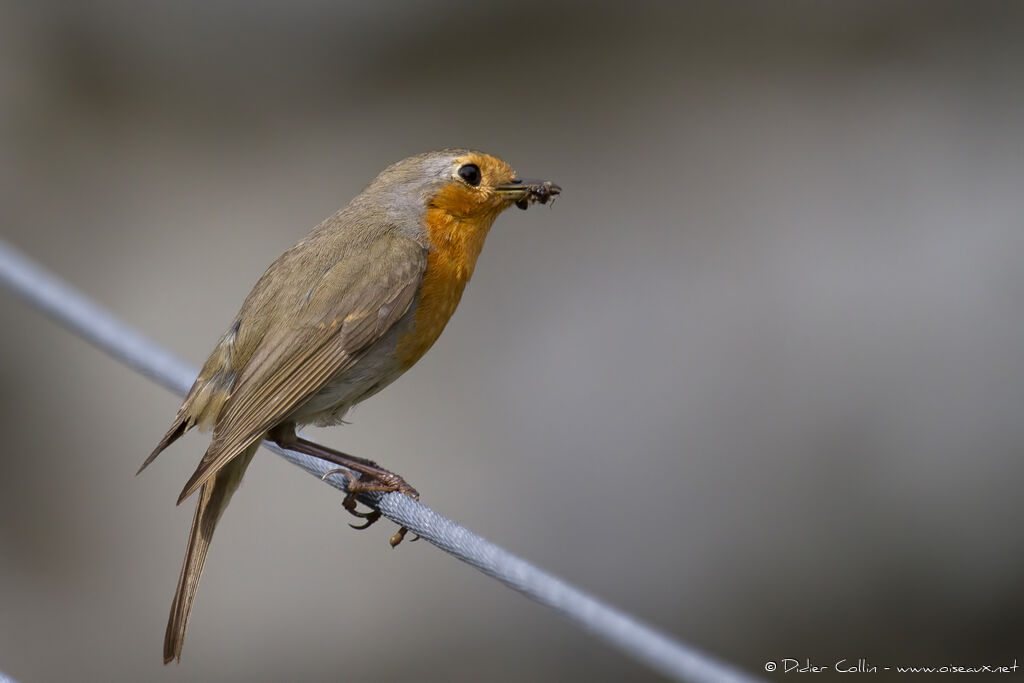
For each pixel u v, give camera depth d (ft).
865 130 47.24
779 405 39.17
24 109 52.06
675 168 47.39
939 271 41.14
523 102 51.60
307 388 23.26
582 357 40.96
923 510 37.76
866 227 43.11
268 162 50.60
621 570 37.60
